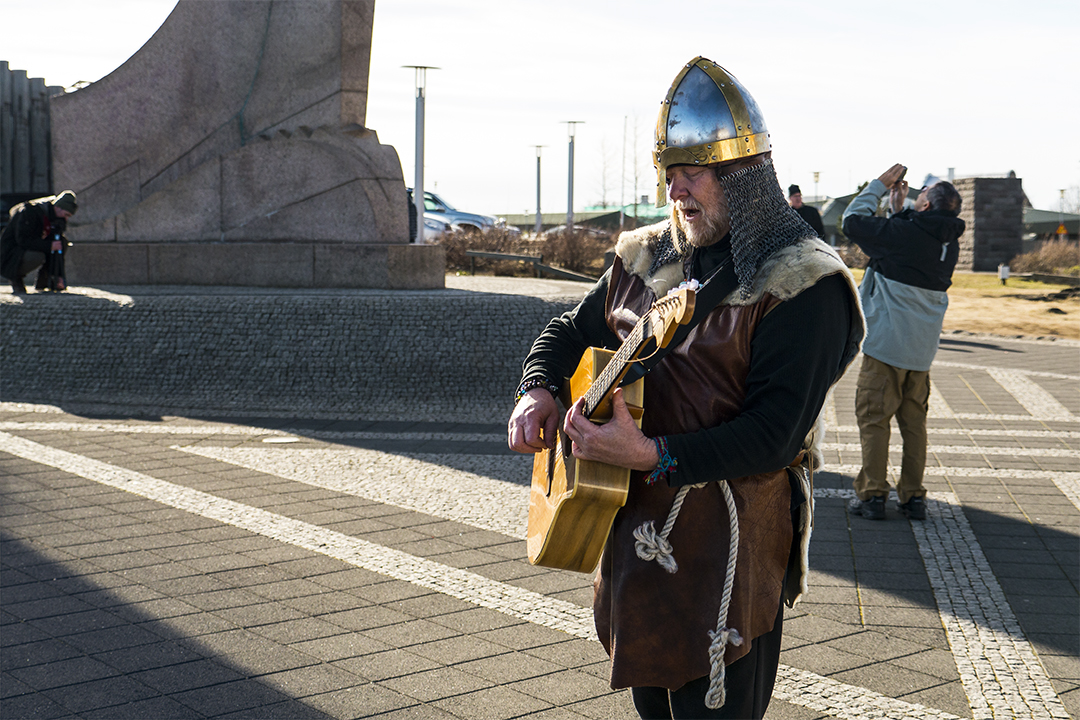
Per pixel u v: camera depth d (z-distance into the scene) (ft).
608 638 7.82
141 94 42.88
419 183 73.87
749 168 7.01
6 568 15.88
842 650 13.16
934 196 18.98
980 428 29.07
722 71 7.09
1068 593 15.38
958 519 19.54
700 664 7.06
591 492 6.98
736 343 6.94
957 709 11.44
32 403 30.32
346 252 39.68
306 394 30.35
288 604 14.57
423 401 30.27
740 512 7.13
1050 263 100.68
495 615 14.32
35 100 78.38
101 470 22.45
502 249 71.92
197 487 21.12
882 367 19.12
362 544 17.46
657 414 7.17
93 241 42.63
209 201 41.88
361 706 11.45
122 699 11.52
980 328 58.29
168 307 32.60
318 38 40.45
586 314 8.57
